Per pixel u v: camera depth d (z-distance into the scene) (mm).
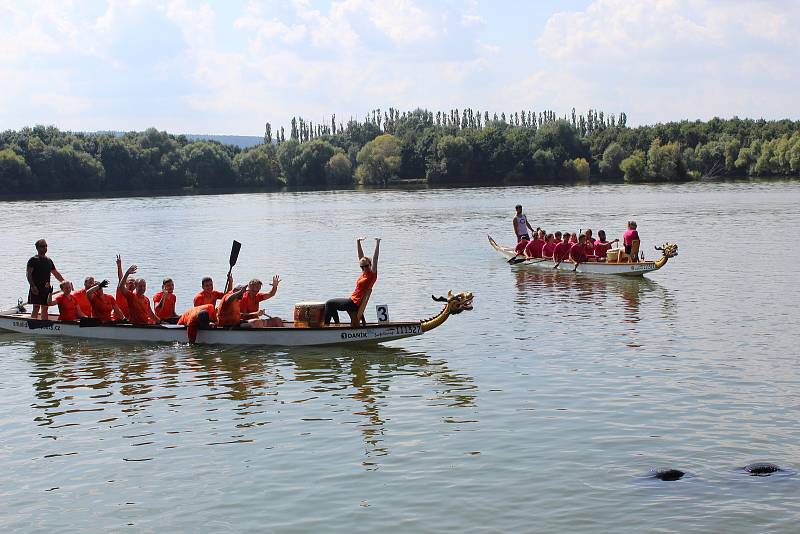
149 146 167750
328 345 21703
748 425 14648
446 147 169750
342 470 13125
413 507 11742
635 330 22688
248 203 107500
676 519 11180
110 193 148625
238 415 16047
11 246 50219
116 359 20766
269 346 21875
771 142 163500
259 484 12680
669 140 182750
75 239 54844
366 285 21562
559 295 29219
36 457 14008
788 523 10992
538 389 17203
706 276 32594
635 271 33562
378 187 162250
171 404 16859
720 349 20172
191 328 22016
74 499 12312
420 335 22891
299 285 32250
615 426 14766
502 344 21453
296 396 17266
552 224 61156
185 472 13219
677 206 79438
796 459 13070
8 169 134875
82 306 23969
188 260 41688
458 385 17734
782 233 48906
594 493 12031
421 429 14945
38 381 18812
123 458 13891
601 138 186750
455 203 96312
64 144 154125
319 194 135375
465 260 40094
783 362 18781
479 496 12039
